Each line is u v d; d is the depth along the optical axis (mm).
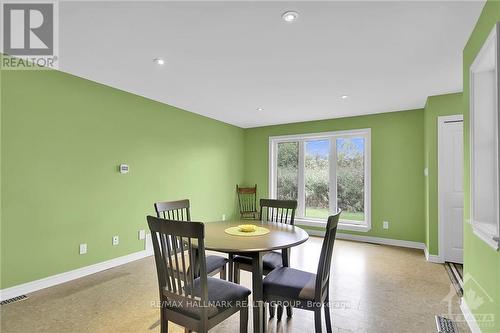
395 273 3193
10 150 2500
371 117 4695
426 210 3898
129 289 2723
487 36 1704
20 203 2561
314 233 5184
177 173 4312
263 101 3943
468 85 2146
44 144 2736
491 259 1706
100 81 3158
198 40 2191
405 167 4406
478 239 1942
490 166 1917
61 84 2871
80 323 2100
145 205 3781
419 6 1742
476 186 1955
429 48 2297
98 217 3213
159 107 4012
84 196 3076
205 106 4238
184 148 4457
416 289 2758
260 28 2008
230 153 5566
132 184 3613
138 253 3668
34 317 2182
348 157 4973
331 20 1901
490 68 1889
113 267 3350
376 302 2486
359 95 3621
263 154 5781
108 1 1695
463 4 1728
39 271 2688
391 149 4520
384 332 2018
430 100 3641
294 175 5531
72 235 2961
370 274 3164
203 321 1489
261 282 1835
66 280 2893
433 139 3635
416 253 3998
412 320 2184
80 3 1720
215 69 2766
